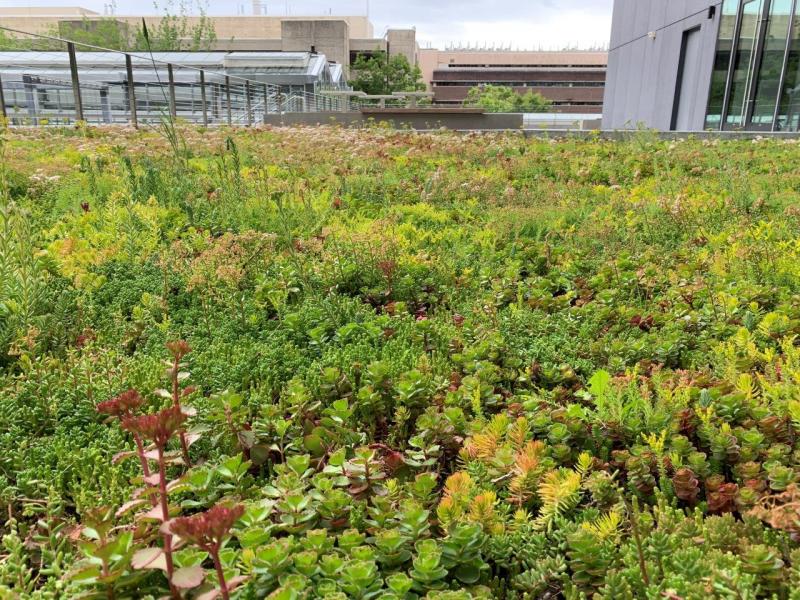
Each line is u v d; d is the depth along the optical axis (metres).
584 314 4.07
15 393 2.87
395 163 10.44
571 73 129.25
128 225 5.22
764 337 3.51
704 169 10.14
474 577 1.78
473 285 4.67
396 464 2.37
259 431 2.53
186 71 25.95
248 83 27.67
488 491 2.10
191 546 1.68
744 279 4.61
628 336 3.79
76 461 2.35
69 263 4.58
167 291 4.23
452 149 12.14
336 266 4.70
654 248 5.66
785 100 19.50
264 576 1.66
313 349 3.52
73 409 2.77
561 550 1.97
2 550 2.03
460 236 6.11
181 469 2.38
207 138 13.16
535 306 4.29
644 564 1.73
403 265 4.83
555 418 2.63
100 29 60.44
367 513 2.12
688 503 2.24
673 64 27.58
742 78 21.81
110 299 4.26
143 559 1.58
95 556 1.54
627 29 33.81
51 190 7.25
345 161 10.41
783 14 19.42
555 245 5.86
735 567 1.62
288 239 4.59
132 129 14.84
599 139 14.68
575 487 2.10
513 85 130.12
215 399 2.56
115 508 2.06
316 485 2.07
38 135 12.64
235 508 1.38
